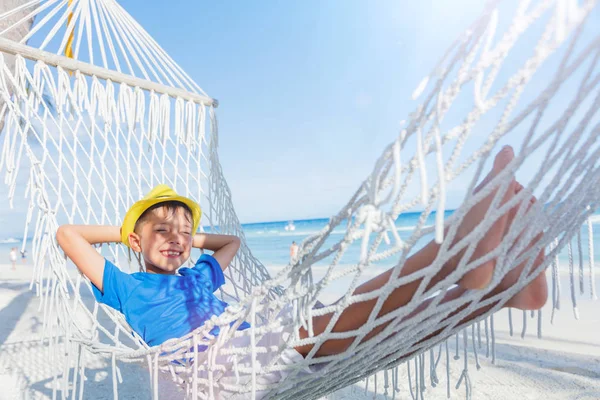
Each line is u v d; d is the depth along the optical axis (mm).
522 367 2967
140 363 1486
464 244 886
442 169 720
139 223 1924
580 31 636
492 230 976
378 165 810
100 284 1706
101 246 1939
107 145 2193
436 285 980
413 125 747
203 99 2678
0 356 3000
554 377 2764
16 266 18297
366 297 1016
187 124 2615
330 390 1481
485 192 807
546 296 1122
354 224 860
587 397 2428
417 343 1305
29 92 2035
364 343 1160
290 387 1295
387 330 1112
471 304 1104
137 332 1722
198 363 1381
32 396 2457
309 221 36375
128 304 1699
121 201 2174
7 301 4688
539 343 3744
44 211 1735
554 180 833
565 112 728
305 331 1272
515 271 1100
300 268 1027
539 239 1018
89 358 3086
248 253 2357
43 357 3027
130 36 2547
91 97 2205
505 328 4414
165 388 2516
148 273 1839
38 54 1979
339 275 967
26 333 3557
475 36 680
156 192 2031
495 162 994
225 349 1267
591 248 982
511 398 2451
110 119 2266
